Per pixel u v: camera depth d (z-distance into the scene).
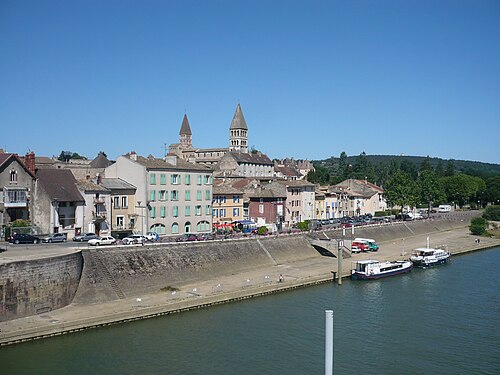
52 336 54.25
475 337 59.19
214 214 113.69
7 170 82.81
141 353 51.59
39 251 65.88
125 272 69.81
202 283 76.31
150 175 97.50
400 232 140.88
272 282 78.06
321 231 113.81
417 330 61.31
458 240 137.75
